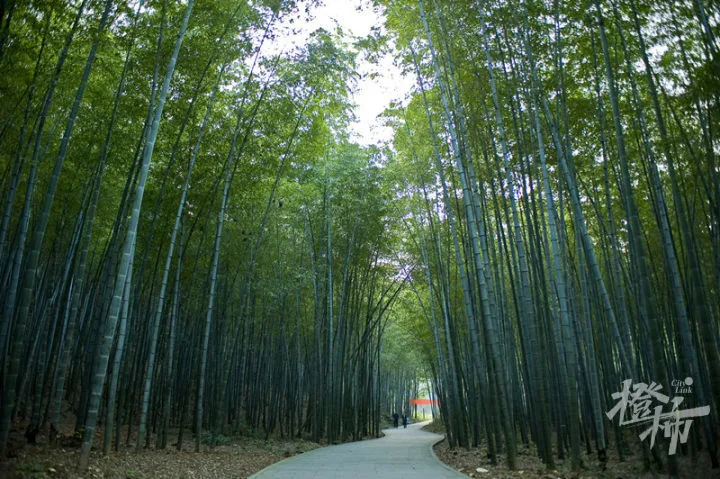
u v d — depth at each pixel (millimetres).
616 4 5887
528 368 8398
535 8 6836
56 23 5473
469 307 8461
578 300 9750
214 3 7352
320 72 9242
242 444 10891
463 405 11352
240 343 13406
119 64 7434
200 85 7848
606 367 8656
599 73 7035
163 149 8469
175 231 7844
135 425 10625
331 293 12906
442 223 12102
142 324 10477
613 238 6953
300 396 14805
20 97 5398
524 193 7797
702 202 6023
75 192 8070
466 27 7641
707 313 5051
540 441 7570
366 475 6270
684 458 6168
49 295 8031
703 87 4938
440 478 5922
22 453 5406
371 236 13367
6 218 5445
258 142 9453
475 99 7984
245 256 11227
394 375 33969
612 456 7215
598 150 7801
